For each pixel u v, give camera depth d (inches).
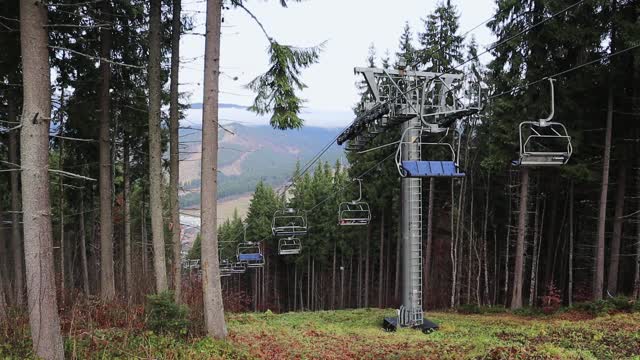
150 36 411.5
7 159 577.0
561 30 586.6
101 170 512.7
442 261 1044.5
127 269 661.9
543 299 757.9
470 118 883.4
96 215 858.1
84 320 351.3
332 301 1374.3
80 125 568.1
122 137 701.9
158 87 414.3
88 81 535.5
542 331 408.2
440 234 1055.6
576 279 860.0
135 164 764.0
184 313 347.3
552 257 882.1
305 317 663.1
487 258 994.7
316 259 1469.0
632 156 657.0
